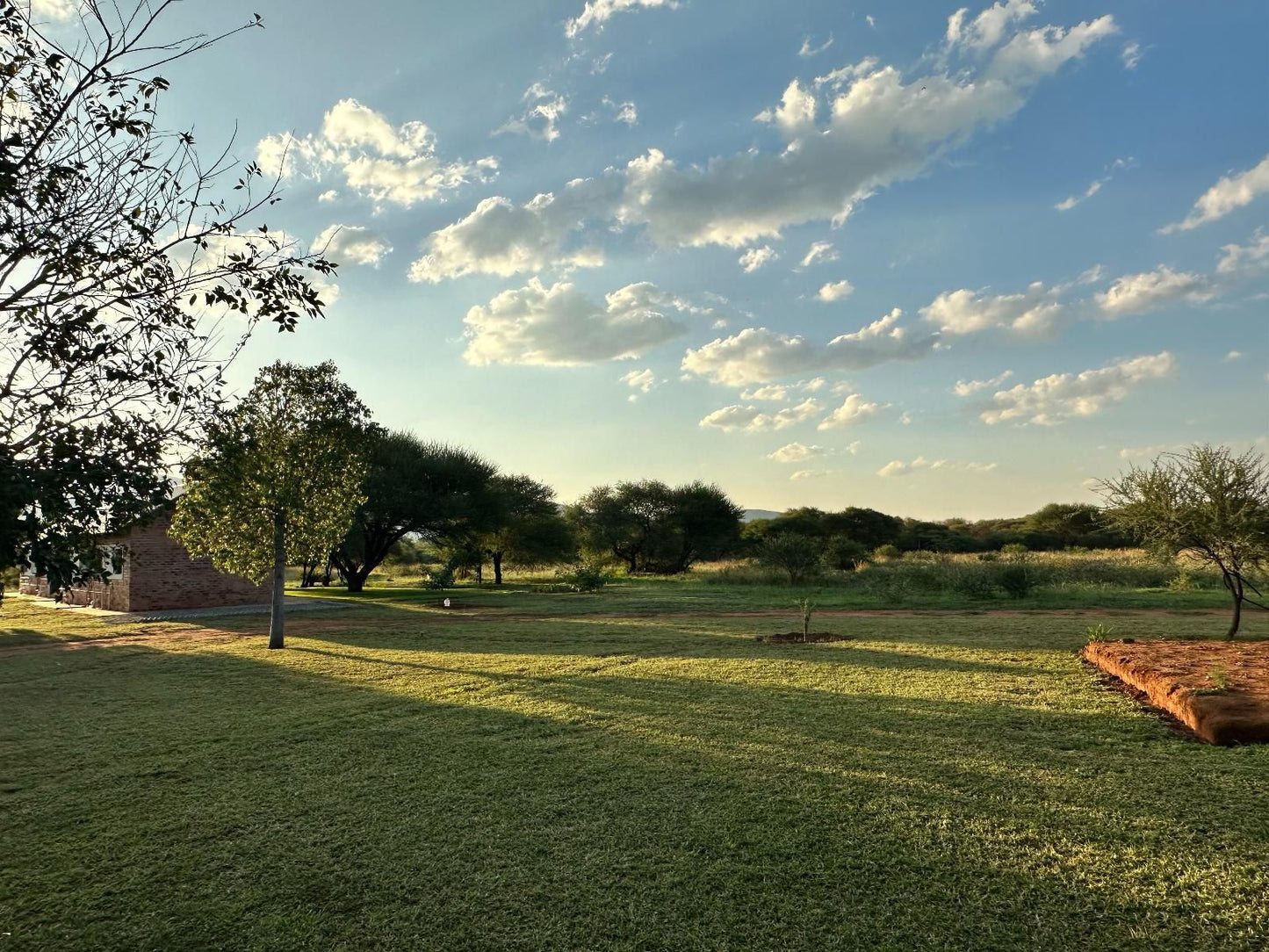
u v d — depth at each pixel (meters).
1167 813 4.70
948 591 21.80
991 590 20.47
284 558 16.02
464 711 8.39
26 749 7.30
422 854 4.53
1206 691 6.91
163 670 12.56
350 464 17.47
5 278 3.62
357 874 4.29
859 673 9.81
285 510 15.73
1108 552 31.94
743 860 4.28
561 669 11.09
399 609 24.36
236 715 8.66
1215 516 11.09
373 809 5.31
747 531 65.19
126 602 24.36
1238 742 6.10
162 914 3.91
